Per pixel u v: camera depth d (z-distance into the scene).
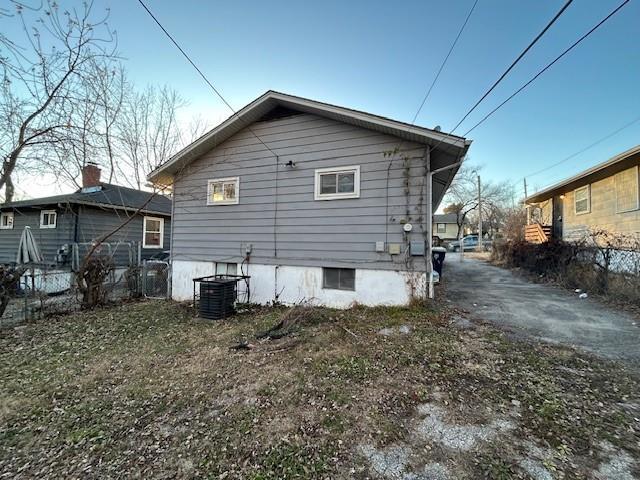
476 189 34.97
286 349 4.35
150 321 6.15
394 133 6.23
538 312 5.91
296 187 7.13
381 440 2.34
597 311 5.88
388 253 6.31
